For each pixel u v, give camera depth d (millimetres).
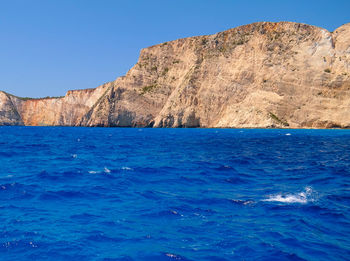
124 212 10422
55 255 7164
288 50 106875
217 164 22469
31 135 70125
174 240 8148
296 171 19688
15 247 7531
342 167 21344
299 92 101000
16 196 12266
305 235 8555
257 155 28844
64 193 12914
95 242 7934
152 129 109000
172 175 17672
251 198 12430
